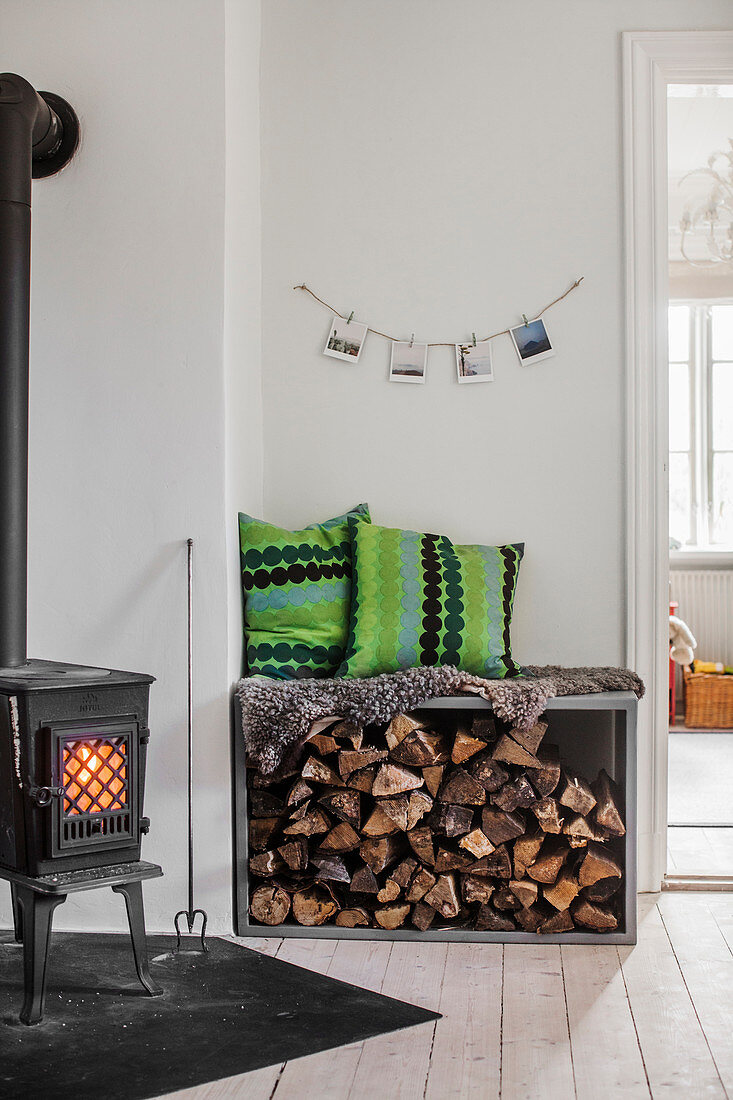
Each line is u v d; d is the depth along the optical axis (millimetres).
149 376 2721
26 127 2457
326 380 3123
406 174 3109
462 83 3104
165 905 2717
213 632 2705
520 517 3088
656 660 3064
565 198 3080
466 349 3090
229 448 2744
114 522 2732
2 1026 2137
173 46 2711
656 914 2852
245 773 2691
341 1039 2086
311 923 2682
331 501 3123
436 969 2459
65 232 2734
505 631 2854
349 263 3119
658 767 3047
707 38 3035
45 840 2180
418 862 2652
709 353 6480
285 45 3129
